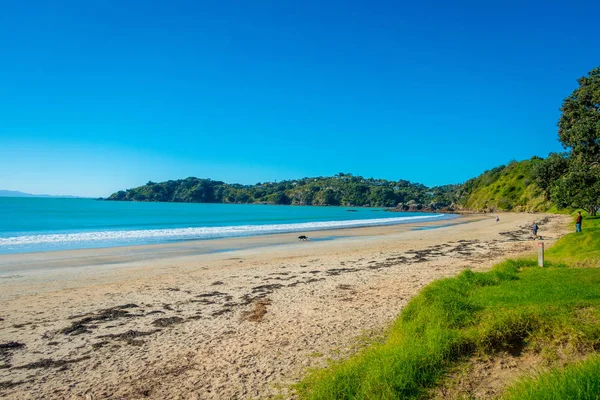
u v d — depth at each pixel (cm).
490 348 565
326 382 520
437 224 5669
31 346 796
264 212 11419
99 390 595
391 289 1212
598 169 1589
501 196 12050
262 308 1046
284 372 629
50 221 5703
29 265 1916
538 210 9619
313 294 1194
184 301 1158
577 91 2159
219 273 1644
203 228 4600
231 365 668
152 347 776
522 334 576
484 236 3391
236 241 3128
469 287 896
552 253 1655
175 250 2541
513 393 435
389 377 497
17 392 597
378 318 898
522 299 718
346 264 1839
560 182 1722
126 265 1909
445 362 540
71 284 1439
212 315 998
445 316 661
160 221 6059
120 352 754
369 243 2920
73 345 798
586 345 522
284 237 3488
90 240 3169
